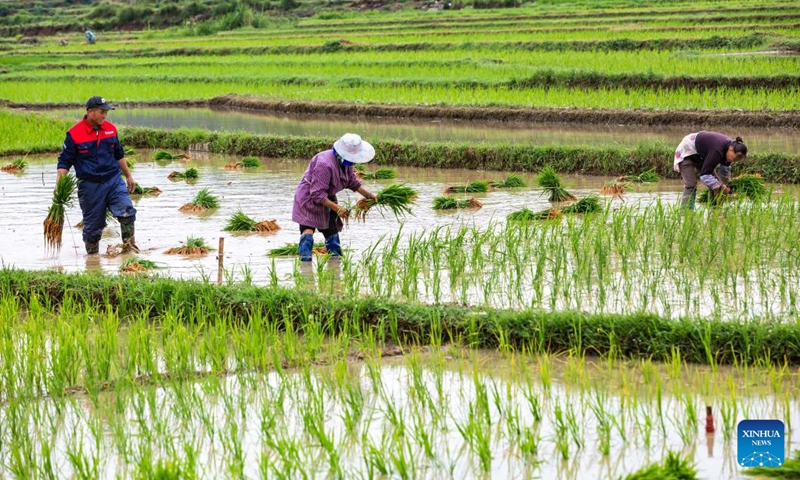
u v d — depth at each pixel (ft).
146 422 20.97
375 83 100.22
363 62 118.01
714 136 38.91
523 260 32.76
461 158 60.39
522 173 57.67
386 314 26.63
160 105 103.76
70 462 19.25
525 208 42.57
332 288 29.07
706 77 81.61
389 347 25.46
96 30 244.63
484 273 32.19
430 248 35.27
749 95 75.87
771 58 91.20
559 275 31.22
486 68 102.53
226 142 71.20
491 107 80.79
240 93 104.99
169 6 239.91
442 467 18.30
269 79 111.75
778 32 113.29
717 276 30.22
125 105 103.91
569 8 169.58
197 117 92.22
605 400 20.85
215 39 180.86
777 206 40.01
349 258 31.91
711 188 38.99
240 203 48.47
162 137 75.05
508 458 18.60
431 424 20.33
